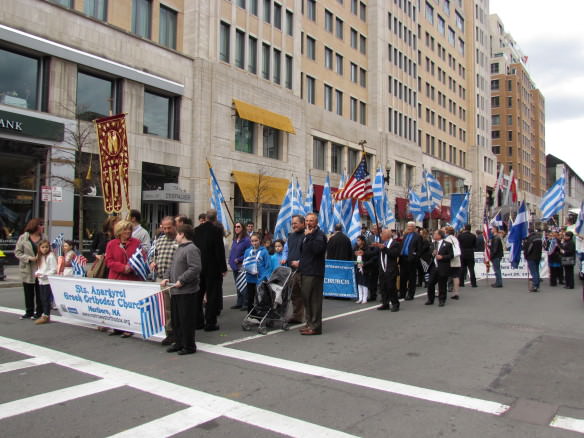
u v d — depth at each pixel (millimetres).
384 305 10602
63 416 4402
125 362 6230
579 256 16562
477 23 73312
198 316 8453
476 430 4160
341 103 41375
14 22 18344
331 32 40188
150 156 23516
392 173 46250
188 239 6848
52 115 19422
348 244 12516
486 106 75875
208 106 26469
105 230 8773
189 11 26406
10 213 18469
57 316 9422
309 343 7391
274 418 4391
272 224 31750
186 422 4281
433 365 6180
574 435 4078
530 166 112312
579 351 6902
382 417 4430
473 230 62188
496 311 10414
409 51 51781
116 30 22141
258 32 30766
